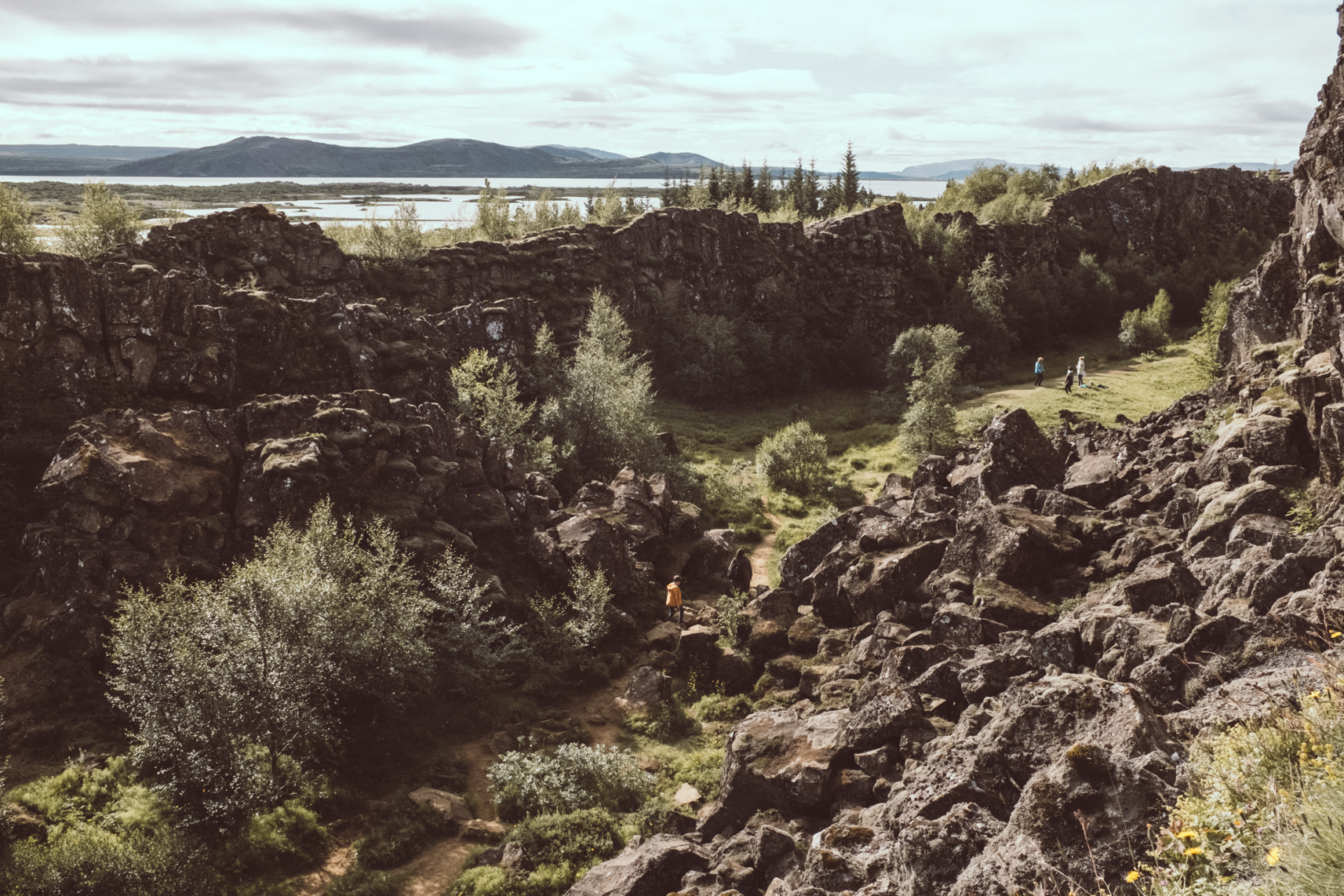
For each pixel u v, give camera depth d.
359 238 56.47
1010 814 9.43
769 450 47.06
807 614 25.50
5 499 24.33
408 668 22.17
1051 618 19.38
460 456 31.77
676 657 25.34
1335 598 12.04
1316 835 5.01
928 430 48.72
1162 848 6.44
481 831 17.58
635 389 45.75
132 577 21.58
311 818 17.44
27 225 36.94
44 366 28.02
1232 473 21.25
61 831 16.16
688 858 13.24
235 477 25.53
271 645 18.28
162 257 41.03
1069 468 28.56
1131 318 75.81
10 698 19.48
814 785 14.73
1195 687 11.76
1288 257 32.00
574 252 62.72
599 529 29.53
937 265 81.75
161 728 17.22
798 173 119.31
